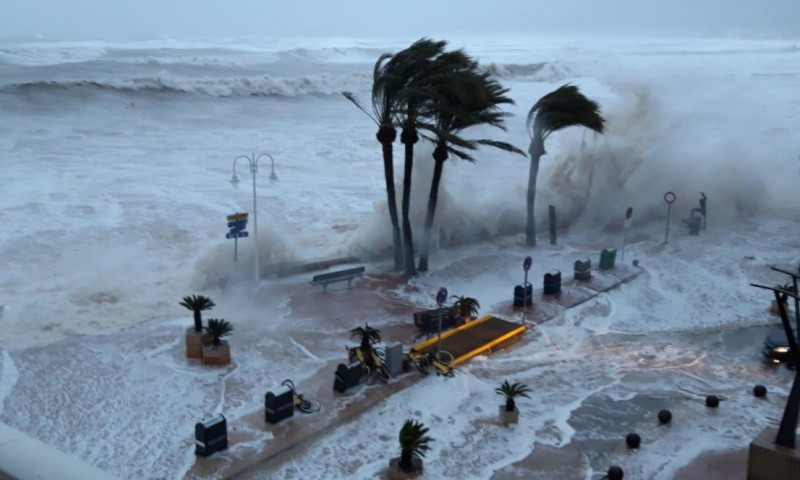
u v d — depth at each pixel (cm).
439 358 1602
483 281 2217
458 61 2141
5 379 1452
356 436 1288
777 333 1762
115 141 4444
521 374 1578
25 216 2709
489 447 1266
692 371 1622
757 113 5538
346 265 2322
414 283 2172
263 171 3775
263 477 1154
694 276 2311
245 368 1542
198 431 1184
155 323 1784
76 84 6078
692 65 11262
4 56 8981
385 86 2089
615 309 2019
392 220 2270
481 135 4547
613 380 1561
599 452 1262
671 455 1249
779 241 2722
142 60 9175
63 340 1661
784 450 1101
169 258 2330
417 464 1172
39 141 4266
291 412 1329
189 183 3412
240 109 6175
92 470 317
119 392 1416
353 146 4609
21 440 335
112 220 2736
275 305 1942
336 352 1642
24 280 2066
